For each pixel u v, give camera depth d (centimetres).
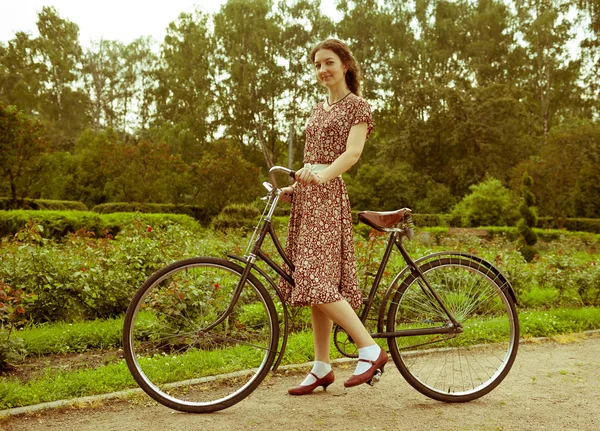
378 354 279
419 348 321
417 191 2936
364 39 3897
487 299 322
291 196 307
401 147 3344
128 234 621
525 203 1325
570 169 2341
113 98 4972
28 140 1692
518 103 3341
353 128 285
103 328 439
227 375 320
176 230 660
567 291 637
